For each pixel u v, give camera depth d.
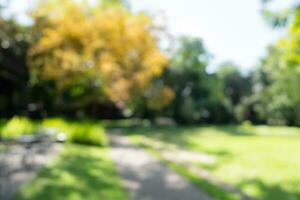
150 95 38.44
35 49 21.25
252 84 79.44
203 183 9.51
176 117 58.53
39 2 22.23
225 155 17.64
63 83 23.20
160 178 9.87
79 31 21.34
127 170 11.04
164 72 56.94
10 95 22.03
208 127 52.53
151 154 15.81
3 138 10.86
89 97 27.22
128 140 24.22
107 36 22.14
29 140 10.64
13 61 15.91
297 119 55.09
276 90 51.12
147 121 58.16
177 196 7.89
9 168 9.71
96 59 22.22
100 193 7.74
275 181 11.05
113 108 53.00
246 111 67.81
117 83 24.95
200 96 64.06
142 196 7.73
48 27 22.08
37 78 24.33
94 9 23.00
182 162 13.96
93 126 19.00
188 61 60.78
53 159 11.84
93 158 13.14
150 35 24.09
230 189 9.34
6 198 6.80
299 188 10.19
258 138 31.67
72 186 8.19
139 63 24.55
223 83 76.00
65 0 22.02
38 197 7.06
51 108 28.27
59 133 15.98
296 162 15.40
